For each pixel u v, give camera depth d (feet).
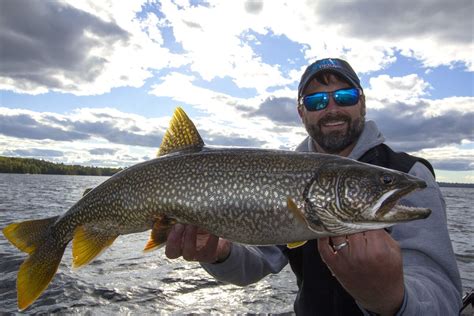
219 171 1.93
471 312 2.63
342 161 1.85
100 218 2.17
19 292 2.17
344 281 1.39
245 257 2.34
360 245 1.32
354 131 2.47
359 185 1.76
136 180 2.08
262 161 1.91
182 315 3.69
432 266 1.70
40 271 2.24
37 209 12.73
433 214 1.85
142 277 4.87
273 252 2.62
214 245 1.96
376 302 1.37
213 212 1.89
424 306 1.39
